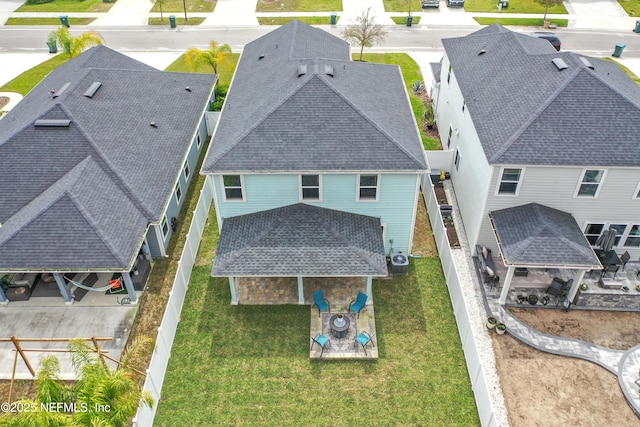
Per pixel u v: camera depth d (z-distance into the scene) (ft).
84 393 44.19
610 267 70.74
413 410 56.54
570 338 64.08
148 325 66.80
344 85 74.90
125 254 65.05
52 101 82.02
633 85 81.25
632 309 67.87
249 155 66.39
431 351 62.95
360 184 67.97
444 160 92.27
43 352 63.00
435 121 110.73
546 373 60.03
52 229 65.72
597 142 65.98
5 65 139.44
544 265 63.62
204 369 61.11
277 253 65.00
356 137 67.56
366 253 65.10
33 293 70.59
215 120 103.40
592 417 55.31
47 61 142.10
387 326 66.18
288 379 59.93
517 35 92.17
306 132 67.92
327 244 65.77
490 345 63.57
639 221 70.79
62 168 75.20
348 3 186.50
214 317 67.62
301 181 67.72
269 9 181.47
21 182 74.13
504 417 55.36
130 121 85.46
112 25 168.25
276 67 86.69
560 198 69.82
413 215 71.51
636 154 64.85
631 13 175.22
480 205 73.05
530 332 64.85
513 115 71.41
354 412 56.44
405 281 72.90
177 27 166.50
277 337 64.85
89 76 89.92
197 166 97.81
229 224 71.10
